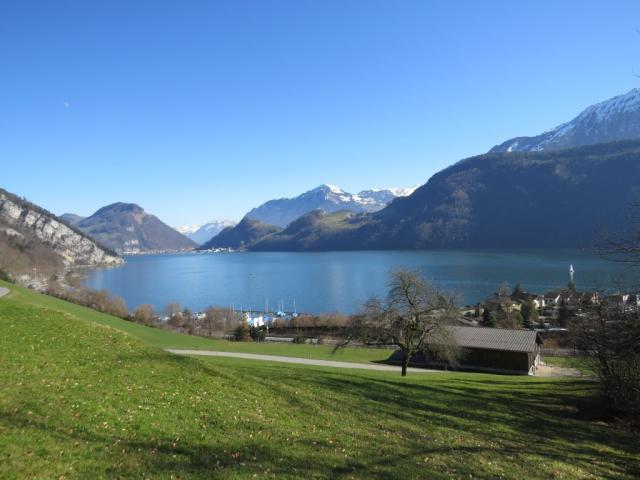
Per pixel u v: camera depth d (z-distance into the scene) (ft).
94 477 35.47
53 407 47.37
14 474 33.55
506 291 352.69
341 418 60.90
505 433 65.21
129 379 60.90
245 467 41.52
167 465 39.60
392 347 213.25
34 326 78.07
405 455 50.29
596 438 68.95
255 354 167.43
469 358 177.58
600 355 78.89
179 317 331.77
